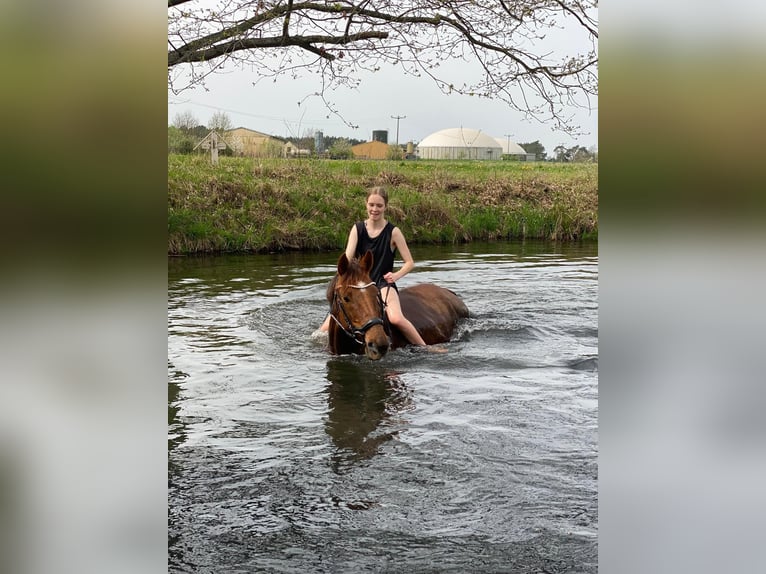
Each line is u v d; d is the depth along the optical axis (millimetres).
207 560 2861
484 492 3443
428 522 3158
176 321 7727
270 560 2861
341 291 6004
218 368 5844
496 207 19625
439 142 55812
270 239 15453
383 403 4883
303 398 5016
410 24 6160
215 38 5680
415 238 17406
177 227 14797
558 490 3455
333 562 2846
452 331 7348
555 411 4668
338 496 3430
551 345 6738
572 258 13984
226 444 4113
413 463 3807
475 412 4660
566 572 2727
